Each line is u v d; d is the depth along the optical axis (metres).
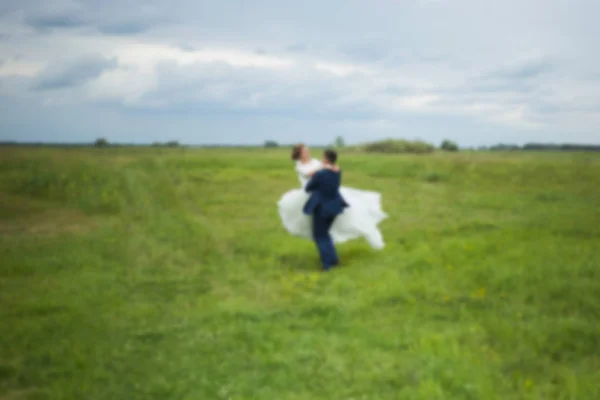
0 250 8.45
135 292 6.70
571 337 5.05
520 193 15.67
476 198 14.44
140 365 4.55
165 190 13.88
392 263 7.81
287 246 9.10
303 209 7.95
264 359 4.58
